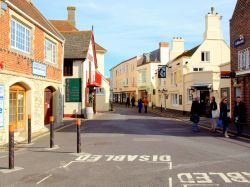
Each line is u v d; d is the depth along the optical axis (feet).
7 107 47.03
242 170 28.12
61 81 76.43
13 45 50.19
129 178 25.61
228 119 52.70
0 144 44.68
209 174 26.71
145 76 196.34
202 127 68.64
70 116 100.22
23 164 31.48
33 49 57.52
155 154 36.17
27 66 54.75
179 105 126.21
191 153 36.73
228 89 86.07
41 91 62.49
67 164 31.24
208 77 106.52
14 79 49.52
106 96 144.05
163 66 145.18
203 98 109.70
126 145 43.11
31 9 65.72
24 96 57.06
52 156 35.68
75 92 100.53
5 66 46.24
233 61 79.30
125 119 92.58
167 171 27.86
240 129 53.57
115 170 28.45
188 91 116.06
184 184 23.67
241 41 74.02
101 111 140.46
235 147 41.24
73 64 100.78
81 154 36.65
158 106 166.71
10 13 47.85
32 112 57.82
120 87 255.70
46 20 75.15
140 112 131.85
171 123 79.05
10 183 24.61
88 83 108.17
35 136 53.42
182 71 120.47
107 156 35.22
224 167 29.35
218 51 122.52
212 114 60.08
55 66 71.61
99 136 53.31
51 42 69.77
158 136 52.95
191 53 124.16
